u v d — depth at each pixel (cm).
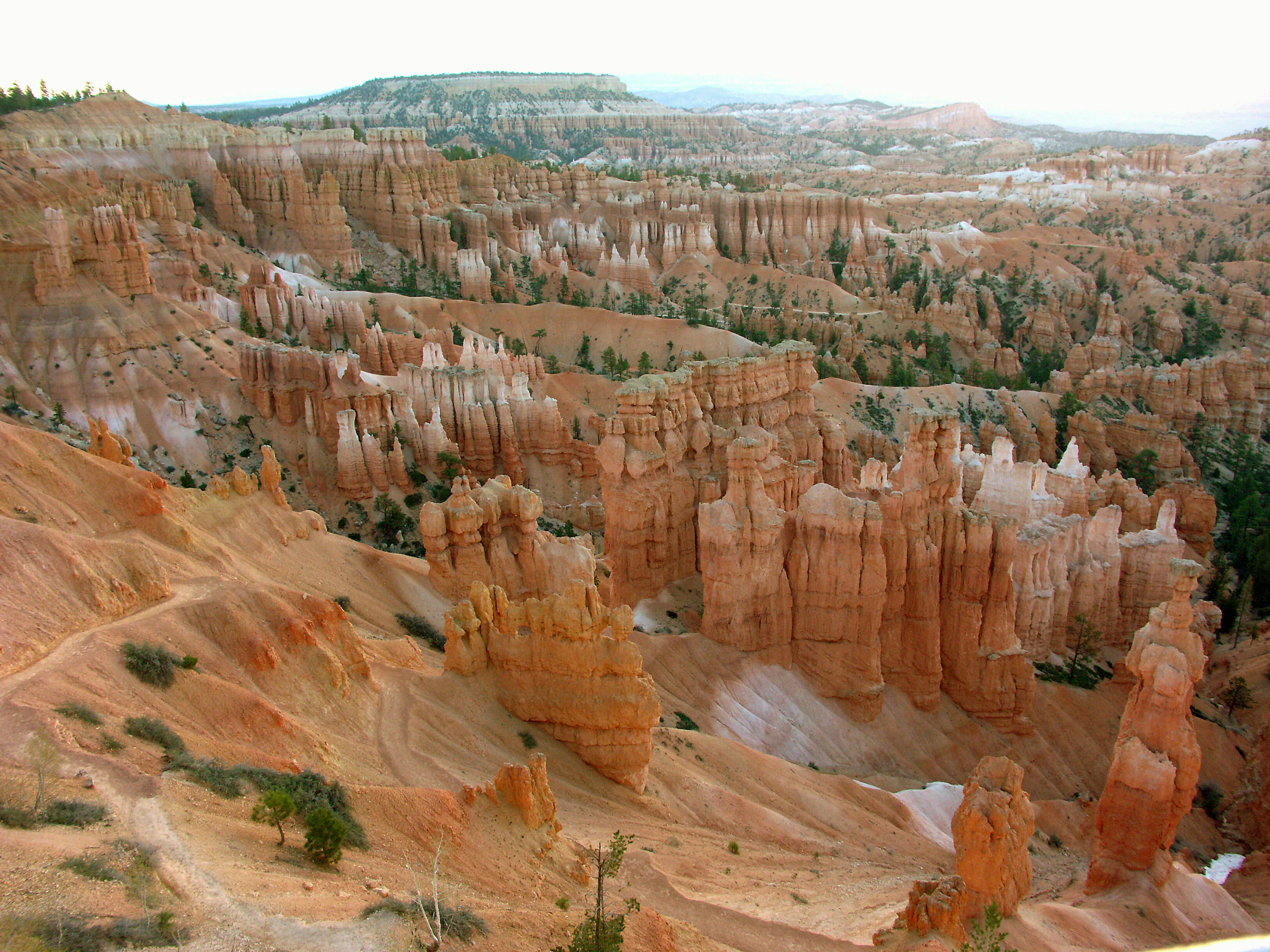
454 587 6184
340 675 3841
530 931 2459
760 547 6322
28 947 1656
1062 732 6775
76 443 9044
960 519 6544
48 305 10250
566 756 4278
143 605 3591
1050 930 3703
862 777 5953
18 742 2430
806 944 3120
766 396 8256
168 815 2283
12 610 3081
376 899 2270
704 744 5150
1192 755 4512
